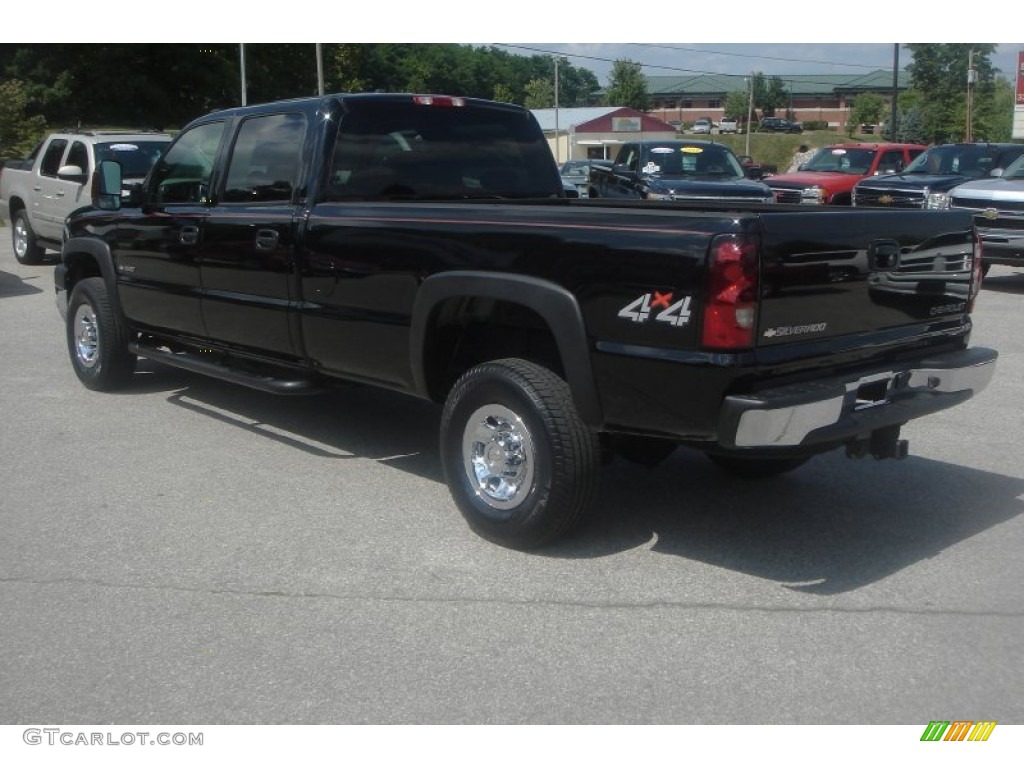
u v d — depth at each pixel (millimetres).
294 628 4086
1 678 3717
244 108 6367
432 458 6320
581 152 62875
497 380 4688
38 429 6922
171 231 6703
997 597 4348
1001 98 65250
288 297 5852
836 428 4234
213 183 6469
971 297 5074
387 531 5098
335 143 5785
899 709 3510
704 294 3965
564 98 115750
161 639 3996
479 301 4996
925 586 4461
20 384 8242
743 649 3910
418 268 5031
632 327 4195
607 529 5121
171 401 7688
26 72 47750
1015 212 12867
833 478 5953
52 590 4430
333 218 5508
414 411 7449
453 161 6328
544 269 4477
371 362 5461
